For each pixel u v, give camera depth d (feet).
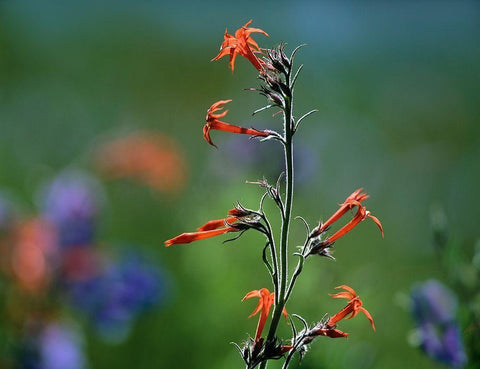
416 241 44.73
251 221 12.75
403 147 62.28
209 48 85.97
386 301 33.24
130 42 82.28
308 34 96.27
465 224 50.52
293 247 30.27
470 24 100.89
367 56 91.50
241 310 30.19
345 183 53.42
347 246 41.93
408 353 30.94
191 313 30.68
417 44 95.50
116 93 68.03
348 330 26.37
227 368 26.94
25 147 52.44
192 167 54.34
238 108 63.05
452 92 71.26
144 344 30.63
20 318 24.76
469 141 63.31
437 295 21.01
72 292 25.84
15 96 61.82
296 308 26.32
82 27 83.51
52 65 76.07
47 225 25.76
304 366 22.48
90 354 30.01
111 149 40.16
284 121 12.65
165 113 64.28
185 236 12.69
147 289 27.25
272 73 12.78
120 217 40.78
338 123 63.36
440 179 53.78
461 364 20.54
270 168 37.83
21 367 24.17
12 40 76.59
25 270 25.12
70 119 57.62
